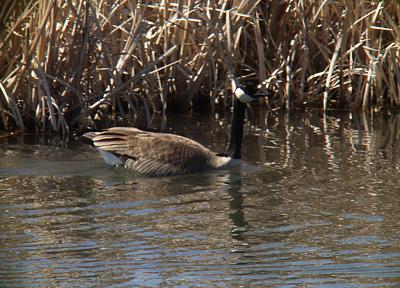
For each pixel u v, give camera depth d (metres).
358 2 20.11
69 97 17.88
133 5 18.38
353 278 9.27
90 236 10.70
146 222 11.35
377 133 17.91
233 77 18.69
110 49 18.88
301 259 9.92
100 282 9.10
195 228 11.11
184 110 20.09
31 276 9.25
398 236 10.78
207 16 18.88
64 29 17.66
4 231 10.84
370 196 12.73
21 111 17.50
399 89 20.58
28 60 16.58
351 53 20.50
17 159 14.88
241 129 14.98
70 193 12.81
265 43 21.08
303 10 20.16
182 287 8.98
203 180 13.99
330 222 11.39
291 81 20.36
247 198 12.70
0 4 16.34
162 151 14.51
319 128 18.47
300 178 13.91
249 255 10.02
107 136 14.78
